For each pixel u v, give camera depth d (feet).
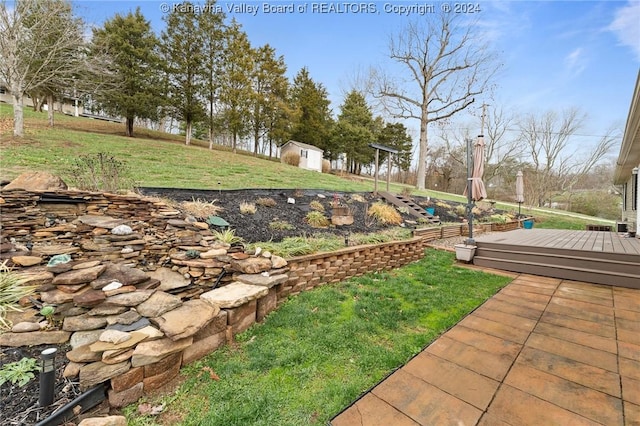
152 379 6.29
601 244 19.51
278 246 13.09
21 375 5.60
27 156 24.08
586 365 7.61
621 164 30.71
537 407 6.13
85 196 12.53
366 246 15.44
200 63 54.49
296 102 77.30
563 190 85.10
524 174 85.30
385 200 33.45
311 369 7.29
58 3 34.86
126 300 7.30
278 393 6.43
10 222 10.38
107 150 33.14
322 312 10.43
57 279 7.32
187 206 15.62
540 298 12.73
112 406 5.73
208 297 8.55
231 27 57.47
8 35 32.50
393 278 14.92
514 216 41.57
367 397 6.43
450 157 94.43
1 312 6.91
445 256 20.44
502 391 6.62
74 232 10.95
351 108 85.35
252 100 61.36
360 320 9.93
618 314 10.96
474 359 7.89
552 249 17.35
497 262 18.17
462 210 38.42
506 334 9.32
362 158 85.25
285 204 21.98
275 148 94.68
